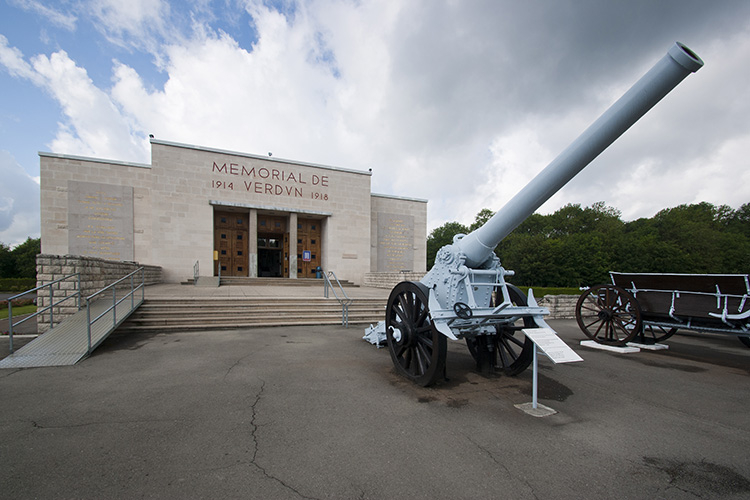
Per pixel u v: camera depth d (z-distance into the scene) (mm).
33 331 7582
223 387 4191
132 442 2836
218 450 2729
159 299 8883
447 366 5391
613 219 46969
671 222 45375
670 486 2371
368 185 21984
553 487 2326
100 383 4297
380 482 2342
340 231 21156
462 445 2885
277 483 2309
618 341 6914
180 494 2172
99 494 2158
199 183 17859
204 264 17750
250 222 19062
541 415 3537
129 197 17125
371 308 10336
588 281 30672
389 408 3645
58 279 7039
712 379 4930
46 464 2490
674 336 8602
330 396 3955
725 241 41781
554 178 3576
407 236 24141
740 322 5832
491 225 4141
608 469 2572
